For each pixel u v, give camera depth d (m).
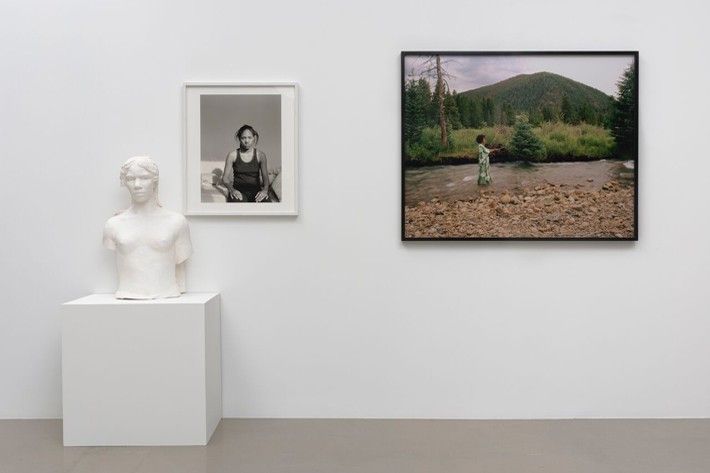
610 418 4.82
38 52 4.79
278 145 4.79
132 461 4.00
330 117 4.81
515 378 4.84
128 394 4.25
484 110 4.79
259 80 4.81
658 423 4.72
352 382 4.85
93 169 4.80
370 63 4.80
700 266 4.79
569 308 4.82
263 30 4.80
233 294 4.83
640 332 4.81
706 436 4.44
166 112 4.80
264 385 4.86
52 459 4.04
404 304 4.84
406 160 4.79
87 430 4.25
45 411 4.86
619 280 4.80
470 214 4.80
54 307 4.83
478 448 4.22
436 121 4.79
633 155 4.77
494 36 4.80
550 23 4.79
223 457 4.06
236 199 4.80
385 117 4.81
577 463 3.96
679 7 4.79
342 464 3.95
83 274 4.82
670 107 4.79
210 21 4.80
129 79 4.79
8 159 4.79
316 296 4.85
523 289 4.82
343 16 4.80
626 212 4.78
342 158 4.82
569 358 4.82
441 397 4.84
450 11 4.79
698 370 4.79
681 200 4.79
